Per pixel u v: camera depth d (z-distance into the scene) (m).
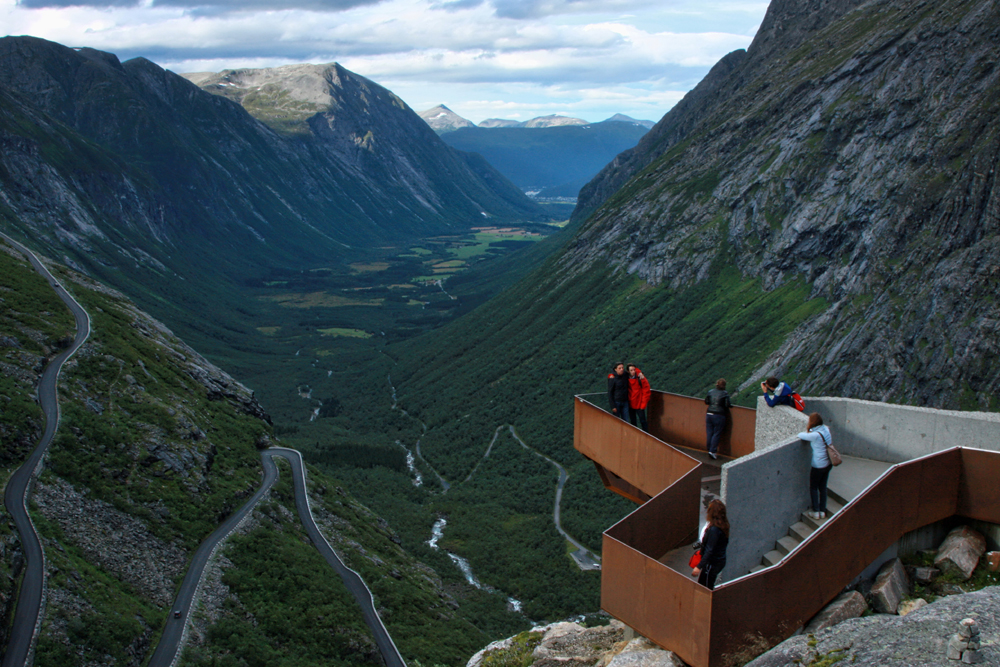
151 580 71.81
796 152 169.12
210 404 116.62
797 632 12.87
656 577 13.06
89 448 83.38
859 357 104.94
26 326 103.69
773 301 154.50
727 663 12.26
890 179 135.62
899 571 13.91
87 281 145.88
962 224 106.19
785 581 12.67
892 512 13.78
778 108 194.50
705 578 13.11
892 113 145.25
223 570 77.00
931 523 14.53
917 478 14.02
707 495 15.82
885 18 189.50
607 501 128.50
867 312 111.56
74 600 62.19
